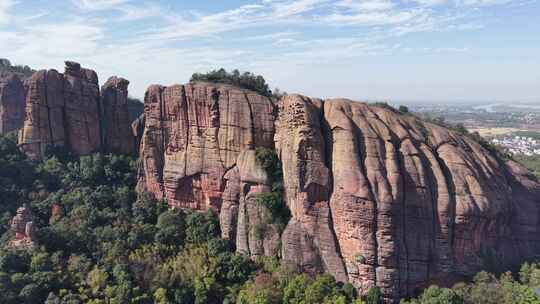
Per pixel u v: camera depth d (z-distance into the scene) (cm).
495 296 5700
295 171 6581
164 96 7938
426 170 6588
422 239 6225
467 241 6356
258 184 7019
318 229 6494
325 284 5862
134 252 6769
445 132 7462
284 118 7006
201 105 7612
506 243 7012
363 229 6100
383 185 6200
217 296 6291
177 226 7331
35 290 5688
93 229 7106
